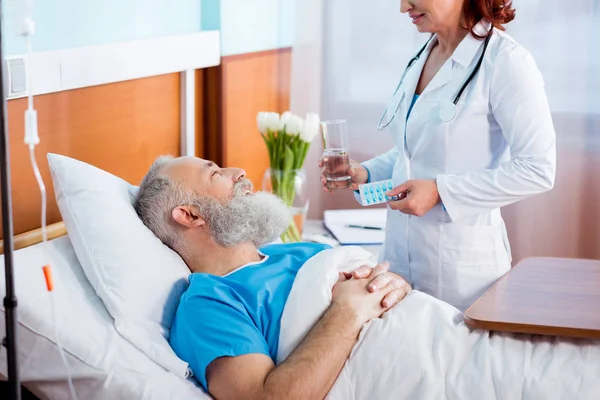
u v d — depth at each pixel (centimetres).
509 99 195
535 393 155
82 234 173
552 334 164
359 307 170
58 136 206
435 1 199
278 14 303
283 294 178
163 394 155
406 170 214
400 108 214
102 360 156
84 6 216
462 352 166
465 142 202
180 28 262
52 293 156
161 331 169
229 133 287
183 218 185
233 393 156
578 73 285
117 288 168
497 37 199
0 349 155
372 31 300
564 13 281
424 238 211
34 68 192
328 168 213
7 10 144
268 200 192
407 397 161
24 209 196
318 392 156
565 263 205
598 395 154
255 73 296
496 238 210
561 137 290
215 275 182
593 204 293
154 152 250
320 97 308
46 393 159
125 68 226
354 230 271
